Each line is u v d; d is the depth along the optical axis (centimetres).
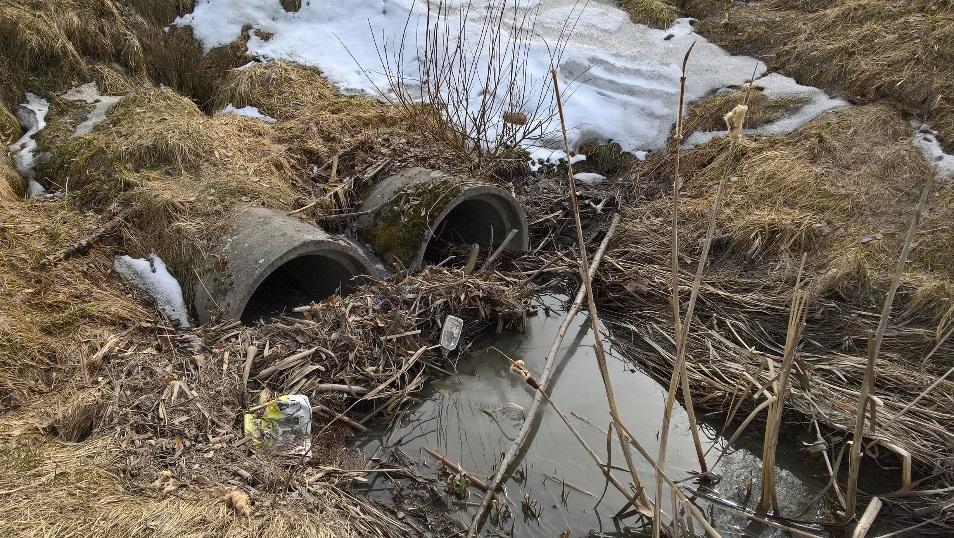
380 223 591
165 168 580
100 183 565
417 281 546
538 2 964
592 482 448
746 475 461
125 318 476
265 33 858
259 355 464
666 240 645
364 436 468
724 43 884
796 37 851
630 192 724
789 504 439
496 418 496
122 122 625
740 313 564
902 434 455
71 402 393
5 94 662
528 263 634
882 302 547
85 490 339
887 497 429
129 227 538
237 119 681
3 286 463
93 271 509
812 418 476
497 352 559
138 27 817
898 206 628
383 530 372
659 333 562
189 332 479
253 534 330
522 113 780
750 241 611
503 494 429
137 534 320
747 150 714
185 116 647
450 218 683
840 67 783
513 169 723
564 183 734
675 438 489
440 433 480
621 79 828
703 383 513
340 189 614
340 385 468
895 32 803
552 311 610
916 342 517
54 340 439
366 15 900
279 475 377
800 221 616
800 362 469
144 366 432
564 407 510
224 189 557
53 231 523
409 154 652
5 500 327
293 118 717
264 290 597
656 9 932
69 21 729
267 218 524
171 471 362
